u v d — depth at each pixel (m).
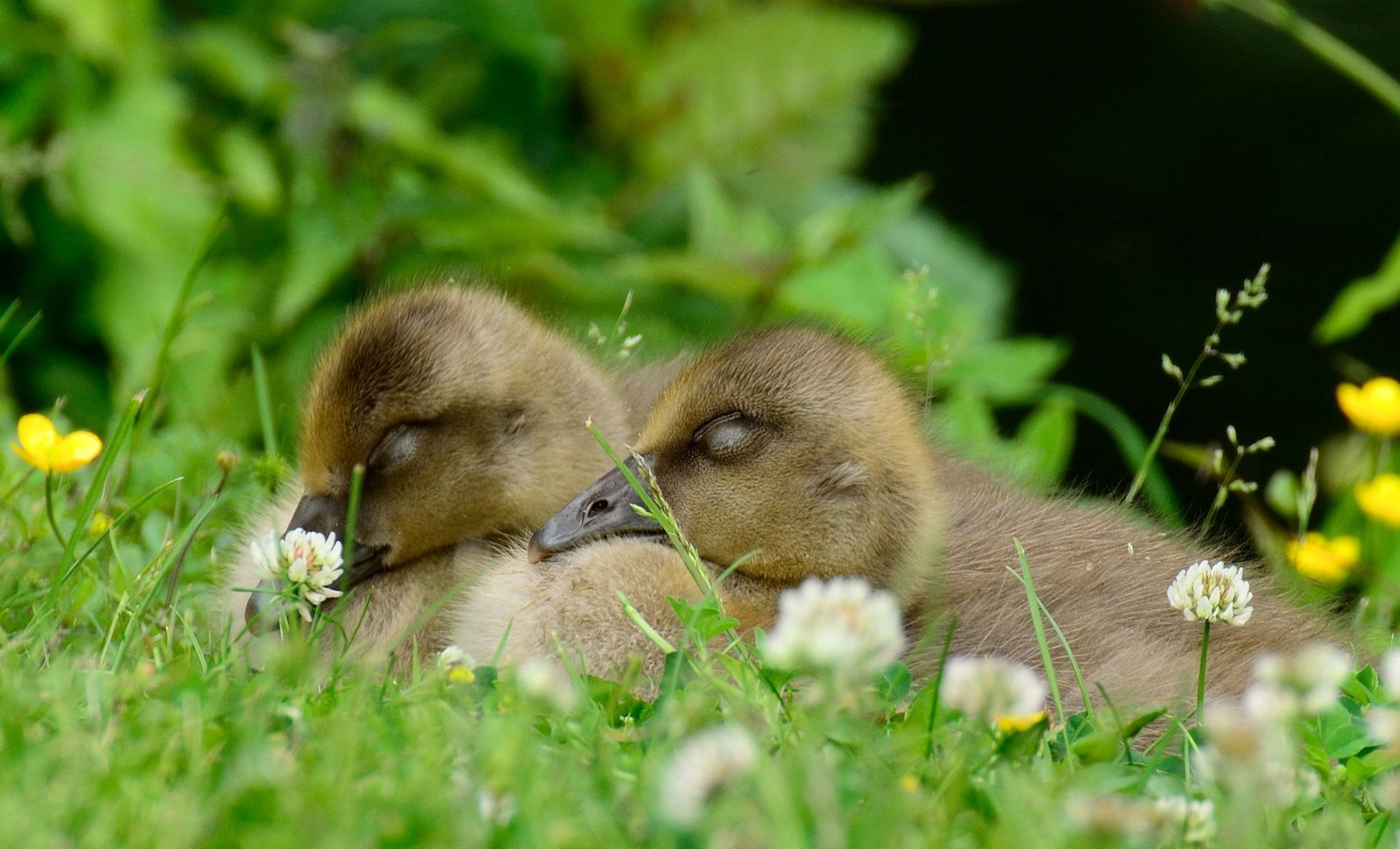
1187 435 18.39
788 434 9.34
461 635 9.18
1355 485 12.96
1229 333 18.55
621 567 8.96
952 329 14.25
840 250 14.67
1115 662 8.61
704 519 9.36
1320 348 18.38
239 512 10.68
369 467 9.76
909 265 17.14
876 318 14.34
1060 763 6.49
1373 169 18.81
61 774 5.38
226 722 5.94
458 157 14.97
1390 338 18.39
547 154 16.86
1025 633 8.87
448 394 9.83
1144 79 19.64
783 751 5.91
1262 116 19.19
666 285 15.43
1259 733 5.89
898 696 6.98
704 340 12.76
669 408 9.56
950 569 9.48
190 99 15.33
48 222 14.56
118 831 5.04
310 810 5.01
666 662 7.18
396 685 7.12
